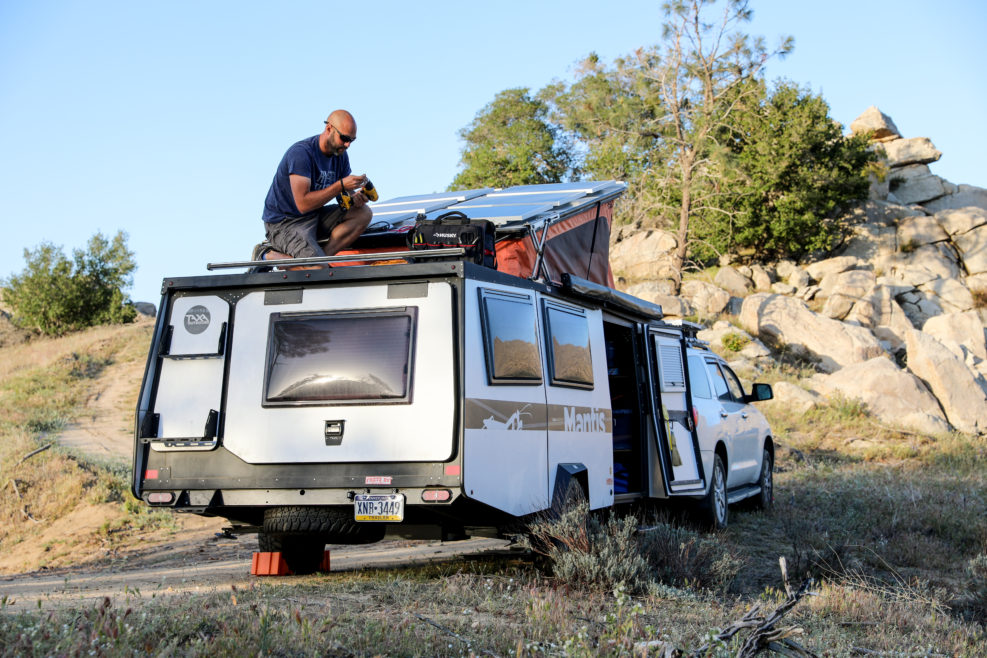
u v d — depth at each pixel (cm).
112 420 2347
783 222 4047
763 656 438
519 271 771
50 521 1377
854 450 1908
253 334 633
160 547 1181
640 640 444
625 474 920
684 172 3769
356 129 739
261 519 684
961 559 843
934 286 3844
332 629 451
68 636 380
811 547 848
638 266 4238
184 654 399
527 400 652
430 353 590
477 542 989
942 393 2280
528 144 5128
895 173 4669
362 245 814
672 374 961
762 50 3647
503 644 452
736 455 1101
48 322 4497
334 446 596
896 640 532
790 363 2795
